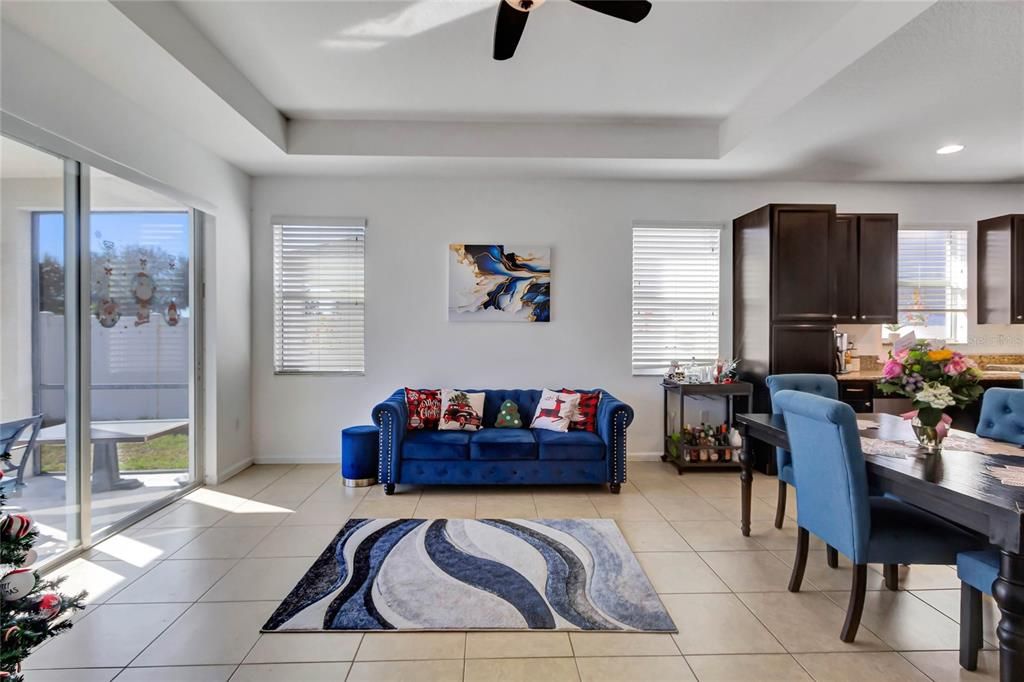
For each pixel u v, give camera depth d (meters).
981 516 1.54
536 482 3.70
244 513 3.28
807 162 4.04
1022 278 4.30
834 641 1.97
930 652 1.90
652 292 4.65
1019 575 1.44
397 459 3.67
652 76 3.19
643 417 4.64
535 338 4.57
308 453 4.53
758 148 3.72
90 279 2.72
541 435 3.88
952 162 4.04
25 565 1.52
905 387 2.16
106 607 2.17
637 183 4.58
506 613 2.13
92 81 2.63
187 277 3.67
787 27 2.66
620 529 3.05
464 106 3.63
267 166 4.16
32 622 1.41
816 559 2.67
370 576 2.44
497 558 2.63
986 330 4.65
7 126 2.18
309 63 3.02
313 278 4.52
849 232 4.28
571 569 2.52
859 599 1.93
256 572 2.48
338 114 3.76
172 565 2.55
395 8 2.50
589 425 4.01
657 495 3.69
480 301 4.52
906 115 3.13
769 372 4.06
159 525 3.07
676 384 4.26
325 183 4.48
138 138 3.00
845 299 4.29
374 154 3.90
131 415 3.11
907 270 4.65
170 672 1.77
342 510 3.35
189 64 2.59
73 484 2.64
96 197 2.78
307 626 2.03
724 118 3.85
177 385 3.57
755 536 2.96
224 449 4.02
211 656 1.86
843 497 1.96
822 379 3.23
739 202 4.61
